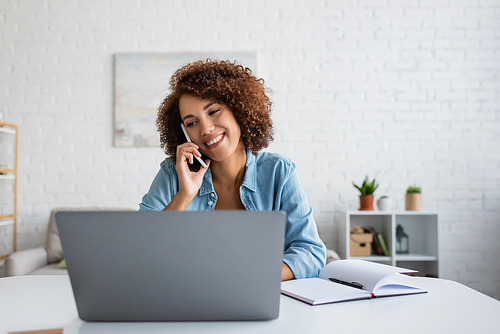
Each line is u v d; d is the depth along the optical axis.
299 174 3.08
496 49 3.11
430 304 0.76
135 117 3.07
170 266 0.62
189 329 0.62
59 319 0.68
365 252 2.79
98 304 0.65
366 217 3.03
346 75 3.12
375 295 0.81
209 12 3.10
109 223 0.61
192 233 0.61
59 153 3.06
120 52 3.09
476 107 3.10
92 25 3.10
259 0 3.11
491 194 3.08
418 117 3.11
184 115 1.08
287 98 3.10
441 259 3.05
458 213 3.07
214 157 1.10
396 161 3.10
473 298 0.80
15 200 2.93
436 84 3.11
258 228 0.61
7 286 0.94
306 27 3.12
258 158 1.20
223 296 0.64
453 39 3.12
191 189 1.08
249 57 3.08
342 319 0.67
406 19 3.12
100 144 3.07
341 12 3.12
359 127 3.10
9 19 3.09
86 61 3.09
